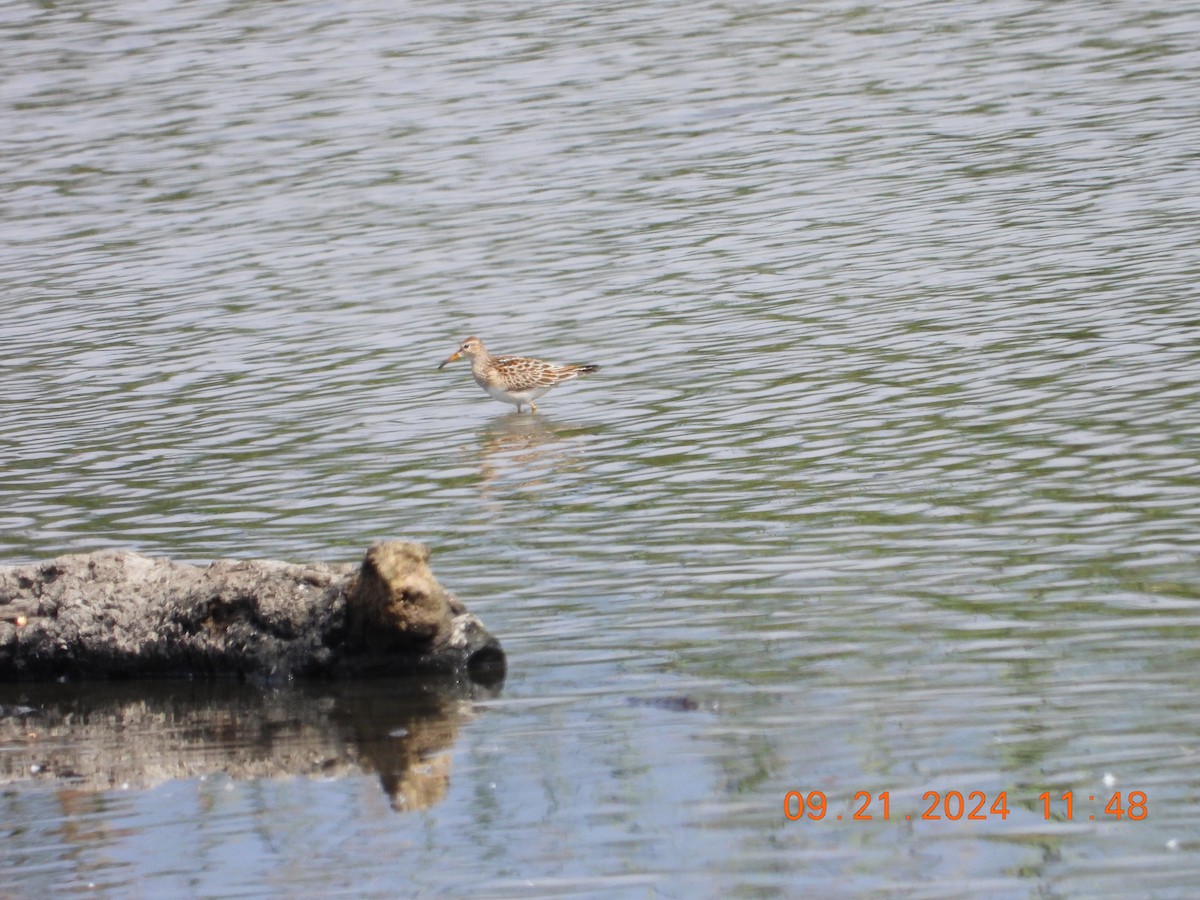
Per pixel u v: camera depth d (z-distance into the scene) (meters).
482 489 27.14
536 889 15.08
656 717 18.48
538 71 59.69
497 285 39.41
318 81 60.03
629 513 25.41
